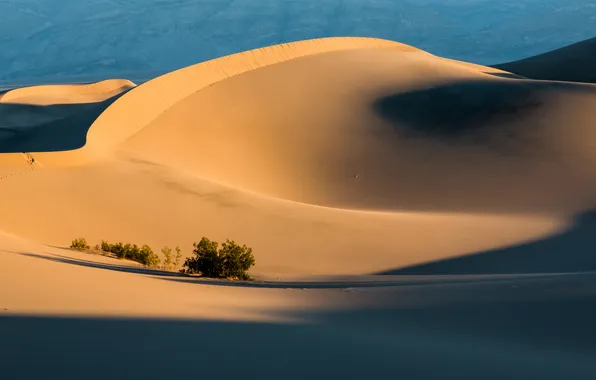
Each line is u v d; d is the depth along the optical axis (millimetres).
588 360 8969
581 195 46000
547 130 55906
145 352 7789
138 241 29438
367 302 13625
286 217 35000
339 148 54750
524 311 11773
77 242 25234
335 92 64062
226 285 17797
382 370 7820
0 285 11500
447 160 52406
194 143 52406
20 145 57406
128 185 36656
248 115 58062
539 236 34500
